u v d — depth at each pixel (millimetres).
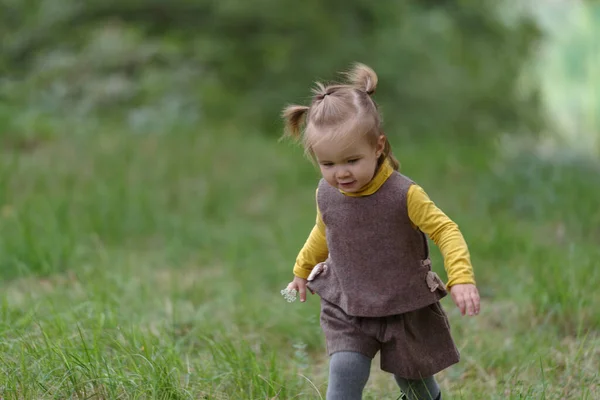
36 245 8312
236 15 21219
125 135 15383
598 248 8820
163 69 19438
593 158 17062
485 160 15289
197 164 13828
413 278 4219
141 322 6258
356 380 4145
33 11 21594
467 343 6062
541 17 37281
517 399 4820
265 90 20391
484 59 27453
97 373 4715
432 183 13648
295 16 21672
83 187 11805
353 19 23766
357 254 4227
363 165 4039
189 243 10297
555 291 6617
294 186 13461
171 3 21328
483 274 8203
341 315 4293
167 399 4574
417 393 4512
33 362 4855
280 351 6164
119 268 8336
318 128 4055
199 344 6031
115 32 20016
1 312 6035
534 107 27969
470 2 29156
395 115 22250
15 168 12172
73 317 5957
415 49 24047
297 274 4578
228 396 4895
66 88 18188
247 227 11102
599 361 5578
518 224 10805
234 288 8078
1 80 18984
